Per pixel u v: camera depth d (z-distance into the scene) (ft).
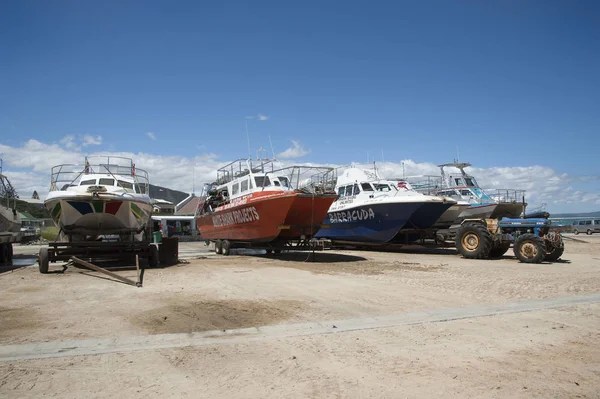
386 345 14.43
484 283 27.71
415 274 32.83
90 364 12.65
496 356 13.30
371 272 34.35
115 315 18.92
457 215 64.23
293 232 46.80
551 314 18.74
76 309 20.24
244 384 11.22
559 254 43.19
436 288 25.85
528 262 41.57
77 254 35.88
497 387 10.95
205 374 11.91
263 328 16.63
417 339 15.08
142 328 16.70
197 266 39.75
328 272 34.55
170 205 127.65
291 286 27.07
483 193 73.82
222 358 13.19
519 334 15.64
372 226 55.42
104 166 45.52
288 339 15.14
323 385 11.14
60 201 37.29
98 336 15.60
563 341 14.82
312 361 12.89
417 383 11.24
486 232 45.98
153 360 13.01
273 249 49.75
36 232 110.42
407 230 55.16
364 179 59.11
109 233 42.11
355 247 63.62
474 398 10.34
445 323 17.28
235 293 24.53
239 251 61.98
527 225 44.57
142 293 24.67
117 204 38.73
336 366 12.49
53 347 14.21
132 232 42.96
